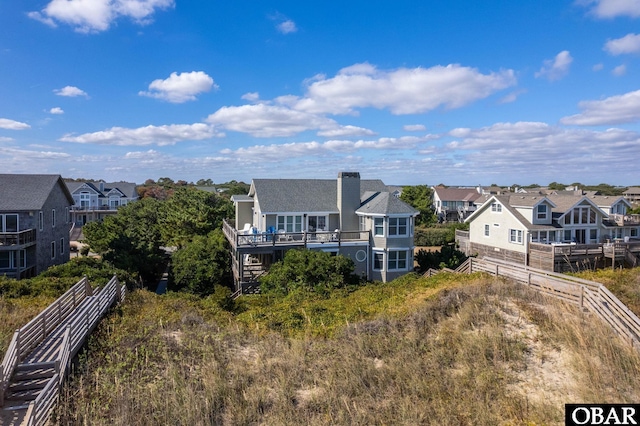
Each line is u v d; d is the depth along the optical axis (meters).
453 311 13.89
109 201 64.56
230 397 9.10
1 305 14.32
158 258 31.78
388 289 19.06
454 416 8.41
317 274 20.42
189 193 42.19
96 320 12.94
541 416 8.37
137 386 9.30
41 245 27.75
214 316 15.35
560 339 11.41
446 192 74.38
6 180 28.00
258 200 27.36
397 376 10.01
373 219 26.30
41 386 9.19
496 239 34.84
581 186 116.81
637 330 11.46
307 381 10.14
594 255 28.53
